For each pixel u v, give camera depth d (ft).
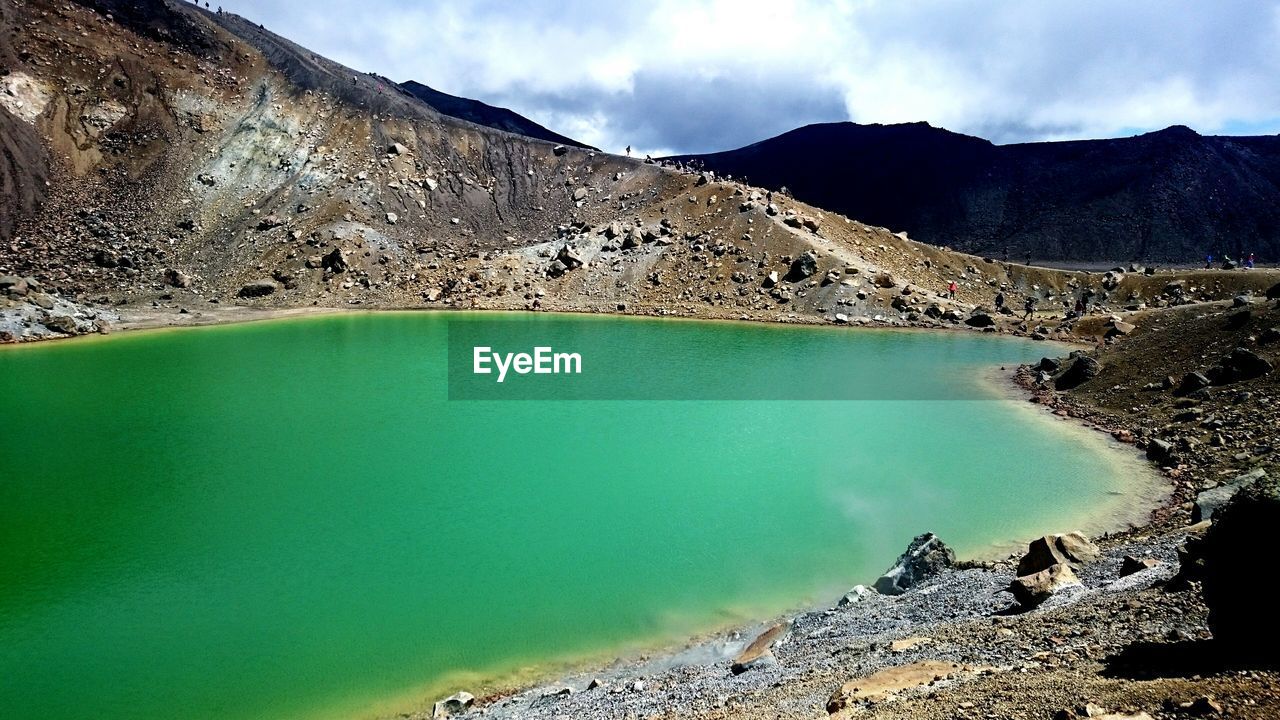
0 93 417.69
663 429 171.01
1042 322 330.34
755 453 152.46
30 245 367.25
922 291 384.88
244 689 73.61
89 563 100.22
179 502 122.62
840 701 48.62
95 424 168.86
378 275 402.93
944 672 51.65
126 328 297.74
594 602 90.74
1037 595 69.10
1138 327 235.20
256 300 368.89
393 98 555.69
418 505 122.01
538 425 173.88
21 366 228.63
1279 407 139.44
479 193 511.81
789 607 89.76
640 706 63.26
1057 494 126.11
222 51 525.34
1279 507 40.96
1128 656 45.98
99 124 444.55
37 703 70.95
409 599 91.35
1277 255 638.12
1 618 86.33
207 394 200.23
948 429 171.83
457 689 73.97
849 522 114.83
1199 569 56.54
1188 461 134.82
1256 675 36.68
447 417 180.55
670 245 426.92
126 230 398.01
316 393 203.92
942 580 87.35
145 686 73.87
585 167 544.62
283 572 98.17
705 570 99.45
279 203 440.04
